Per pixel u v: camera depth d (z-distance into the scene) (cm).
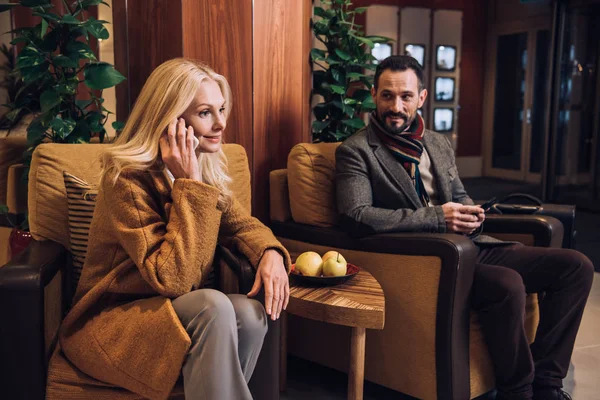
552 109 708
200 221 141
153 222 142
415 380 194
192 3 228
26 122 272
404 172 211
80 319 150
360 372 176
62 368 143
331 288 183
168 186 148
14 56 356
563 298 200
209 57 234
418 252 187
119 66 252
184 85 145
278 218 233
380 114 217
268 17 242
